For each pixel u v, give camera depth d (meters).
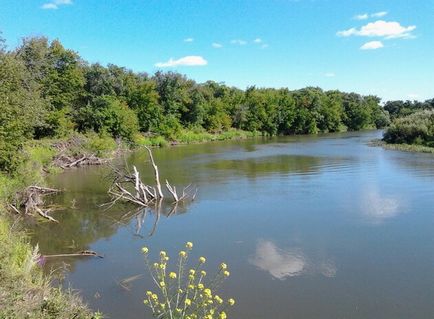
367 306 8.34
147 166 29.98
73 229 14.40
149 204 17.95
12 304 6.01
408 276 9.73
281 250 11.67
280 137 70.69
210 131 67.81
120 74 58.38
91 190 21.44
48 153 29.08
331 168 27.16
